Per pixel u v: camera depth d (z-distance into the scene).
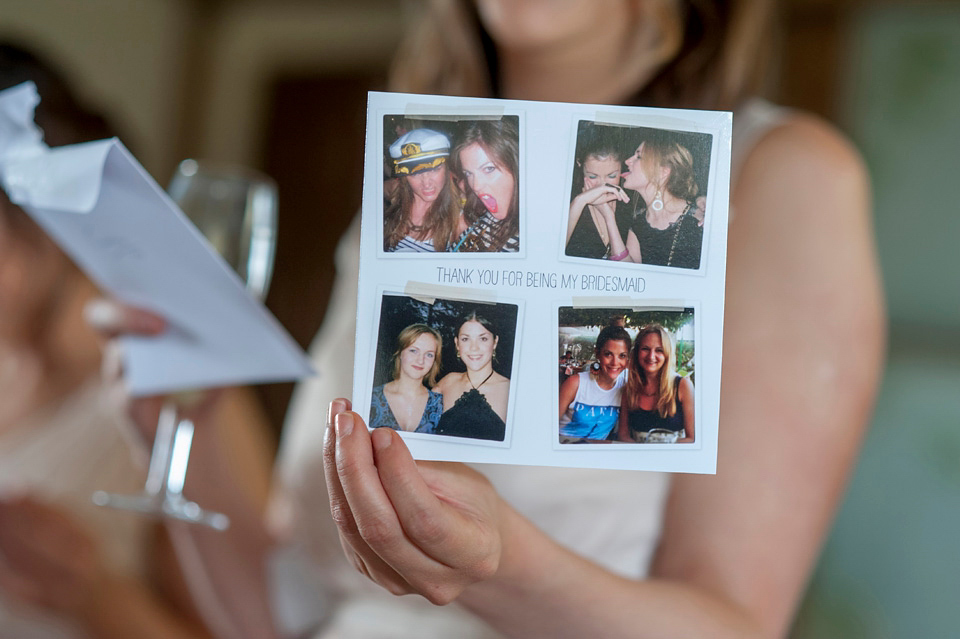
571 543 1.00
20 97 0.76
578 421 0.57
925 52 2.78
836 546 2.79
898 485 2.75
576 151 0.57
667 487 1.00
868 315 0.86
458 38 1.15
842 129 2.85
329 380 1.21
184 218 0.71
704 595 0.74
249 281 0.93
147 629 1.31
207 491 1.19
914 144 2.79
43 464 1.47
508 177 0.57
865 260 0.88
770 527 0.79
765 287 0.86
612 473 1.00
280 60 3.65
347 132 3.51
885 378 2.79
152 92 3.67
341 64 3.56
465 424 0.57
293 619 1.21
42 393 1.51
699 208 0.58
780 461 0.80
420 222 0.57
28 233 1.43
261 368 0.89
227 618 1.21
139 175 0.68
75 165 0.71
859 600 2.75
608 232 0.57
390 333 0.57
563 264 0.57
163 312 0.89
